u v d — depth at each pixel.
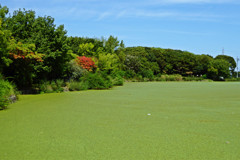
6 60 9.13
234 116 5.88
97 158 3.06
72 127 4.64
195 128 4.61
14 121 5.14
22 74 11.06
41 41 11.82
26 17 12.23
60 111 6.43
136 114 6.08
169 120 5.36
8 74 11.05
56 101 8.47
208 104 8.14
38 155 3.16
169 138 3.94
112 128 4.57
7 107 7.05
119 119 5.43
